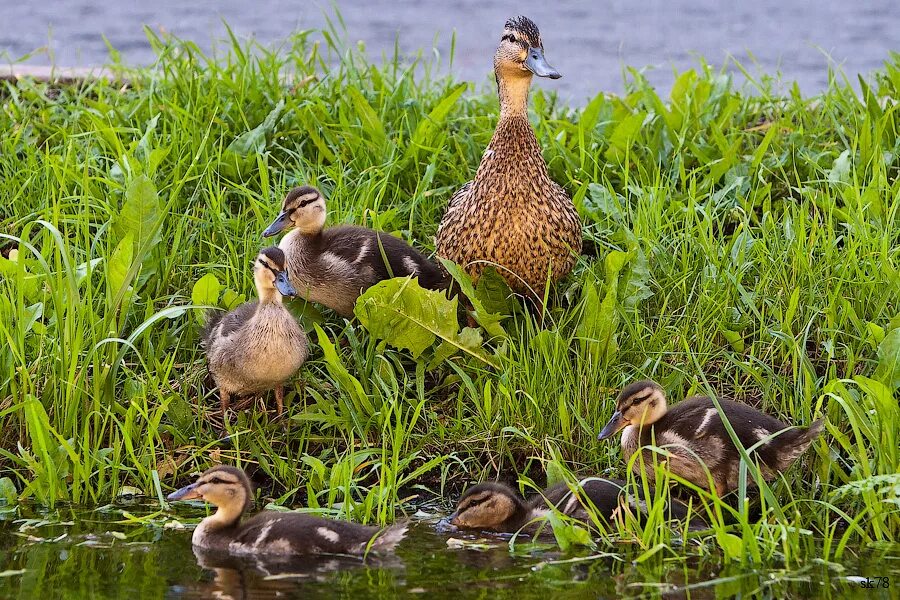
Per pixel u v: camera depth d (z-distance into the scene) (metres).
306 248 12.15
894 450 9.79
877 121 13.88
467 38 24.20
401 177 14.20
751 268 12.60
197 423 11.20
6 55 19.39
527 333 12.05
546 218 11.80
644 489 9.52
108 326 11.27
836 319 11.80
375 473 10.87
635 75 15.85
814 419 10.41
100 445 10.92
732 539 9.11
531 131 11.78
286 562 9.23
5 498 10.29
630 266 11.84
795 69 21.38
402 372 11.68
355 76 15.66
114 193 13.38
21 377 10.88
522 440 10.98
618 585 8.82
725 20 25.73
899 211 12.97
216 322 11.52
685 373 11.28
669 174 14.25
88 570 9.00
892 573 9.00
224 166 14.05
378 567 9.15
